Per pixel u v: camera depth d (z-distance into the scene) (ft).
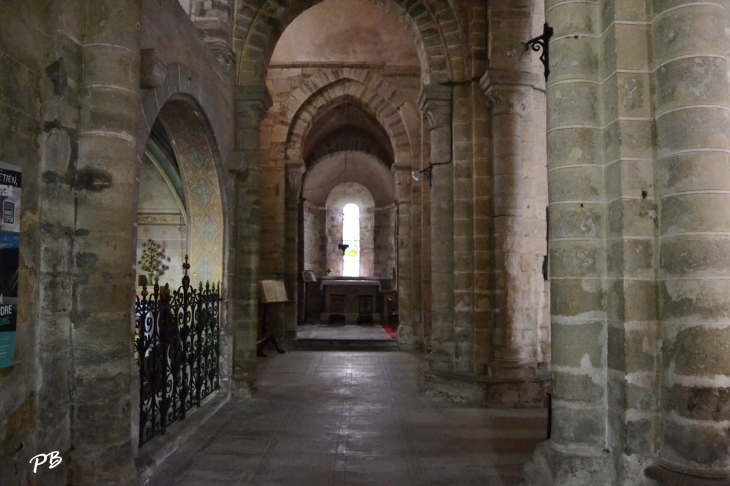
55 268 14.89
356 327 74.49
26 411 13.97
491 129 31.22
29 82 14.10
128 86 16.51
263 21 32.63
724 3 13.79
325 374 38.58
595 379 14.90
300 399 30.60
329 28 53.21
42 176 14.60
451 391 30.50
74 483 15.34
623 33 14.47
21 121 13.74
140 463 18.54
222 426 24.99
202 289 26.96
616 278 14.43
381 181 90.94
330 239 94.38
